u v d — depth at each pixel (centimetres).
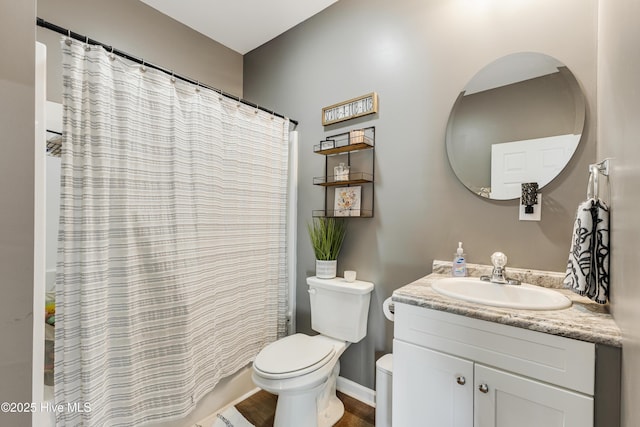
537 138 132
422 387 113
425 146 164
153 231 144
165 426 149
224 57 251
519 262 135
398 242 173
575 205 123
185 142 159
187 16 215
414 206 167
